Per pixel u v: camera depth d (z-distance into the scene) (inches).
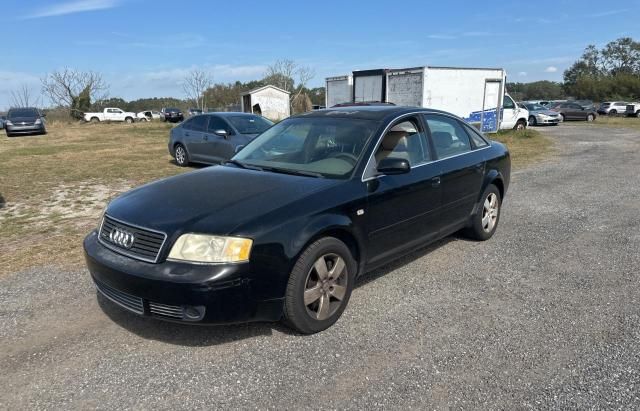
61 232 234.1
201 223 120.0
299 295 126.8
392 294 159.6
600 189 333.7
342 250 137.9
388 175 156.6
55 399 105.5
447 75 705.0
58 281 169.5
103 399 105.4
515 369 115.8
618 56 3619.6
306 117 185.6
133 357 121.5
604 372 114.3
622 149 596.4
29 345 127.3
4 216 271.7
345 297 141.6
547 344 127.3
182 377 113.2
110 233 131.0
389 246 158.7
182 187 144.6
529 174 403.2
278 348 125.9
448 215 186.7
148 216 126.0
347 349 125.4
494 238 220.2
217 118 433.1
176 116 1791.3
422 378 112.5
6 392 107.9
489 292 161.0
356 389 108.3
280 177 149.6
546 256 195.6
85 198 326.3
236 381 111.5
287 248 123.0
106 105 2241.6
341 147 159.6
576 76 3789.4
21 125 984.9
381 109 179.6
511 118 881.5
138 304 121.9
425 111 187.5
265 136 187.9
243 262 116.9
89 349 125.3
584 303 152.2
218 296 114.7
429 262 189.3
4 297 156.5
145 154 608.7
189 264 115.5
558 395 105.8
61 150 673.0
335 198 137.6
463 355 122.3
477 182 201.8
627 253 198.4
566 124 1226.0
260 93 1579.7
